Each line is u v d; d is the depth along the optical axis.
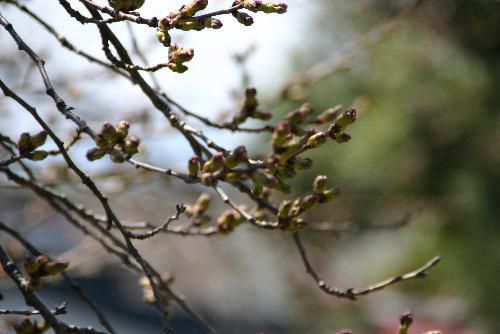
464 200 10.12
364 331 10.84
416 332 10.80
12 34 3.35
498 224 10.05
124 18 3.11
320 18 9.98
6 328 5.12
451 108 10.00
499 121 9.95
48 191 4.18
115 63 3.30
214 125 3.95
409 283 10.91
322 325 10.84
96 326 11.24
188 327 12.25
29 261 3.07
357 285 10.99
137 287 13.17
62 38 4.22
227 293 9.66
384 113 9.98
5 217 6.44
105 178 5.39
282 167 3.33
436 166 10.17
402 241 10.73
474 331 10.39
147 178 5.54
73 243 11.57
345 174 10.14
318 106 9.69
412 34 9.66
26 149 3.28
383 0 9.90
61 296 10.94
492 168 10.05
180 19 3.03
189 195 5.88
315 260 10.42
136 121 5.68
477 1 9.47
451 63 9.84
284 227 3.56
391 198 10.23
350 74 9.69
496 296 10.10
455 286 10.41
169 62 3.12
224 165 3.38
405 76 9.84
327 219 9.88
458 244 10.32
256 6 3.02
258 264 9.94
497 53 9.87
